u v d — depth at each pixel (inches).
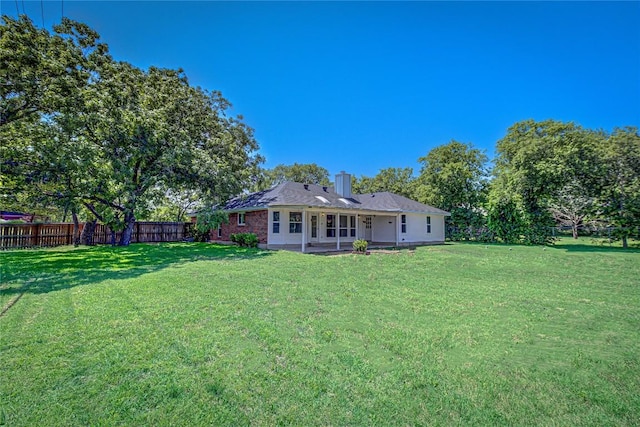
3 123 460.1
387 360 137.8
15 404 103.2
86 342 152.6
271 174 1707.7
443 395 111.6
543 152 748.6
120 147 595.2
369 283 299.1
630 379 123.6
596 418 99.1
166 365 130.6
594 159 689.0
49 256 493.4
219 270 362.6
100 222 746.2
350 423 96.1
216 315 195.6
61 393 110.0
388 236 823.7
